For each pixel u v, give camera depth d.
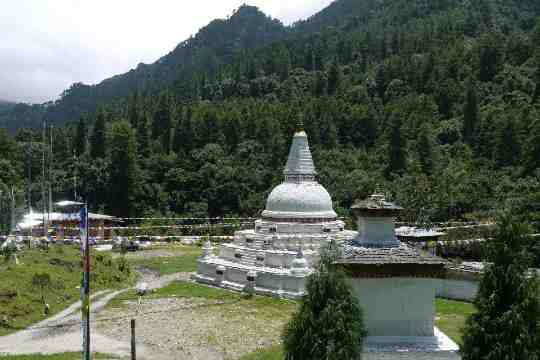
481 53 144.00
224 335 38.75
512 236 22.91
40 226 84.75
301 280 50.28
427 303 29.23
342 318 21.41
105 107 165.12
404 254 29.78
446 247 63.31
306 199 59.72
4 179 113.81
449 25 178.00
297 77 175.25
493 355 21.72
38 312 45.06
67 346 36.22
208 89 185.38
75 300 49.94
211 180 117.50
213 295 52.19
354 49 186.12
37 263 57.19
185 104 156.62
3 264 54.44
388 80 154.25
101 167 120.56
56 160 132.38
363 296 28.94
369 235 31.86
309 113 128.88
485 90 135.25
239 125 135.00
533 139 88.31
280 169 116.88
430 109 131.50
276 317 43.97
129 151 114.75
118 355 34.28
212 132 133.62
